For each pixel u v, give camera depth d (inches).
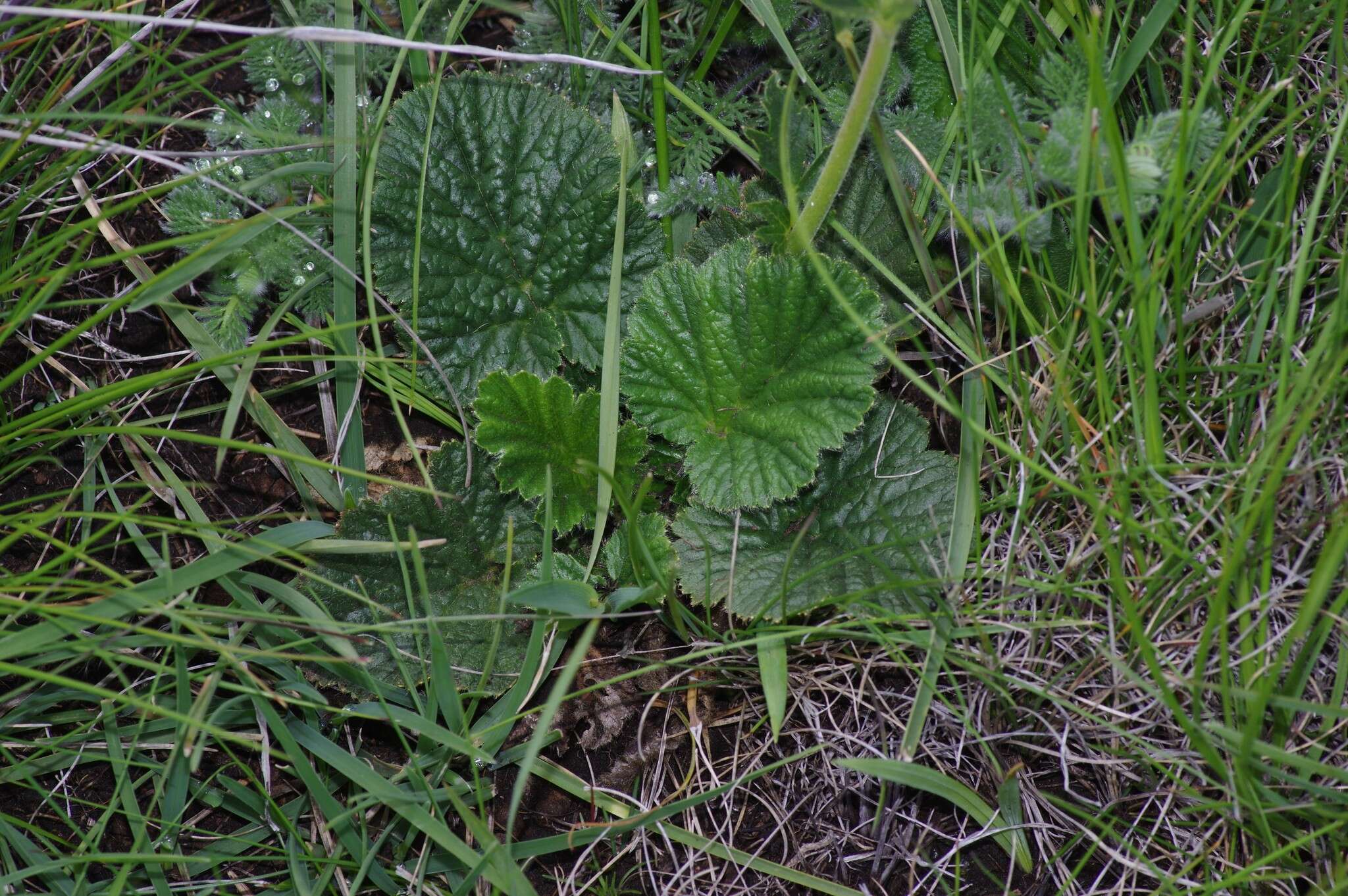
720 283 21.1
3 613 19.7
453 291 21.9
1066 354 20.1
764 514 21.5
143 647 21.1
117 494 21.9
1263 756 19.7
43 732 21.1
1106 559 20.5
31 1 21.1
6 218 21.4
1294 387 19.3
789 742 21.2
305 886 20.1
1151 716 20.4
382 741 21.3
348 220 21.4
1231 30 19.9
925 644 20.0
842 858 20.8
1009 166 20.8
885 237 21.9
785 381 21.1
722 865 21.0
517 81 22.0
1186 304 21.3
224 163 21.2
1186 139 19.2
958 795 20.1
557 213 21.9
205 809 21.1
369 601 20.0
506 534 21.8
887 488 21.3
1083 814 20.0
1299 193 21.5
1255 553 19.5
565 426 21.1
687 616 20.9
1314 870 19.9
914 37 21.8
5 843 20.3
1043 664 20.7
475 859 19.8
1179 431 21.1
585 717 21.3
